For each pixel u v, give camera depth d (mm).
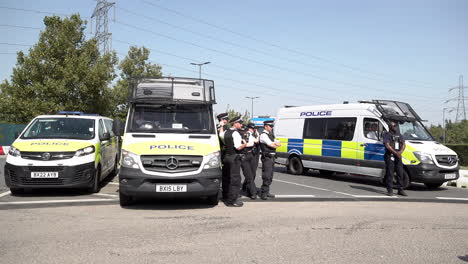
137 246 4723
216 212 6832
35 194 8469
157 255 4402
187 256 4387
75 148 8141
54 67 25078
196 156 6852
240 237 5211
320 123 13180
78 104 25422
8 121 27438
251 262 4227
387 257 4500
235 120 7531
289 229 5688
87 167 8156
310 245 4910
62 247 4637
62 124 9195
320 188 10445
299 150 13797
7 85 24828
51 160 7859
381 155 10984
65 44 25375
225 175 8055
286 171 15430
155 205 7406
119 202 7629
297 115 14180
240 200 8070
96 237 5082
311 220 6312
